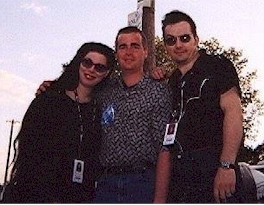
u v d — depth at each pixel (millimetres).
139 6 6156
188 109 3531
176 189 3523
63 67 3926
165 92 3629
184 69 3748
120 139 3629
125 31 3801
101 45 3916
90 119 3811
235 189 3354
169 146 3525
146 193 3541
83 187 3732
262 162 6004
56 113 3697
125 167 3611
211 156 3434
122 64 3760
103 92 3885
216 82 3479
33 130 3650
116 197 3594
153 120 3568
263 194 4809
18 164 3652
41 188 3600
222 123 3469
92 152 3789
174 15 3762
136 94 3650
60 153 3656
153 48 6070
